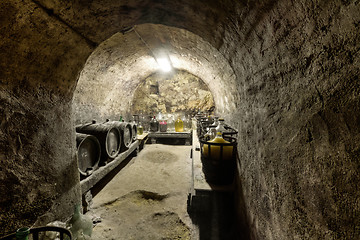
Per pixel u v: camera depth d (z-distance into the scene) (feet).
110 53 10.23
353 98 1.38
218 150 5.60
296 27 2.15
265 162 3.25
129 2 4.44
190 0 4.06
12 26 3.22
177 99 20.88
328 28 1.65
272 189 2.90
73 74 5.16
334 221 1.55
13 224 3.81
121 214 7.45
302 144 2.07
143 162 13.33
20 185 3.94
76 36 4.50
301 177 2.08
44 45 3.93
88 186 7.47
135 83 17.51
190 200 7.29
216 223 5.88
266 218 3.15
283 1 2.17
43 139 4.50
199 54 9.59
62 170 5.22
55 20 3.76
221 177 5.78
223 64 7.31
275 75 2.86
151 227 6.70
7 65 3.45
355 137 1.35
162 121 18.97
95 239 6.07
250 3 2.80
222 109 12.78
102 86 12.05
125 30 8.27
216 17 4.09
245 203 4.57
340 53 1.52
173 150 16.33
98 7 4.21
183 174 11.24
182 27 5.75
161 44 10.82
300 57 2.14
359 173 1.31
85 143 7.75
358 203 1.31
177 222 6.89
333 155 1.58
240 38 3.88
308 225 1.93
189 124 21.21
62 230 3.50
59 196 5.10
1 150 3.54
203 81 18.62
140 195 8.86
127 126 12.11
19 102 3.81
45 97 4.47
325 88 1.70
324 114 1.70
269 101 3.13
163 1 4.49
